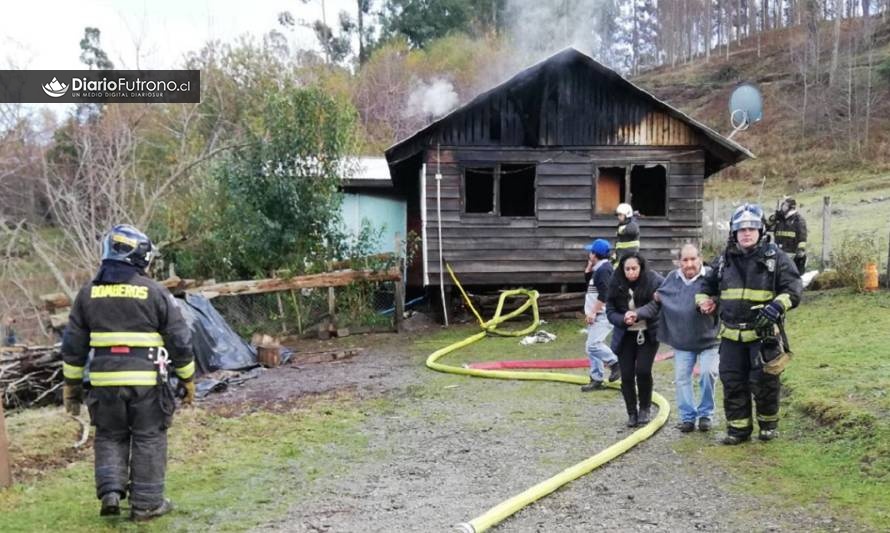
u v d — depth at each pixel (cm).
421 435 603
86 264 1357
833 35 4481
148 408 409
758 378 525
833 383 629
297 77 2159
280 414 686
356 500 446
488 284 1298
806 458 490
